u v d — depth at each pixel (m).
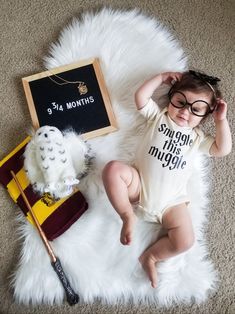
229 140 0.94
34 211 0.99
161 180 0.94
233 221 1.03
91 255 0.98
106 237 0.99
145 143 0.97
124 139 1.04
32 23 1.15
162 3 1.15
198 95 0.91
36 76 1.08
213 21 1.14
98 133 1.04
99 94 1.06
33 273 0.98
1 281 1.01
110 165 0.92
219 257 1.01
